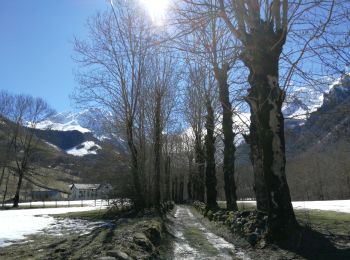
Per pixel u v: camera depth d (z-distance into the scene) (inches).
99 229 800.3
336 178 3159.5
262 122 526.6
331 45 446.3
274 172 513.7
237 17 553.3
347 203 1795.0
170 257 502.6
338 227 658.2
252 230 589.6
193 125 1625.2
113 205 1374.3
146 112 1488.7
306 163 2751.0
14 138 3029.0
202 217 1268.5
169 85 1529.3
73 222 1056.2
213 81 1214.9
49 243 597.0
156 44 545.6
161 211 1391.5
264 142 522.3
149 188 1464.1
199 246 595.5
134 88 1360.7
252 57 542.6
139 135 1444.4
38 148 3090.6
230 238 661.3
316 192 3307.1
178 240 668.1
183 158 2839.6
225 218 830.5
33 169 3142.2
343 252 431.8
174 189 3649.1
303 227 522.9
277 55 535.2
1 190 4643.2
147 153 1536.7
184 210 2132.1
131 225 828.0
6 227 898.7
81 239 623.8
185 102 1600.6
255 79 538.6
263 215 620.1
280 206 507.2
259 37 534.0
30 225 959.0
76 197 5364.2
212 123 1233.4
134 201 1341.0
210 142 1279.5
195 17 526.3
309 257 432.5
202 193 2164.1
